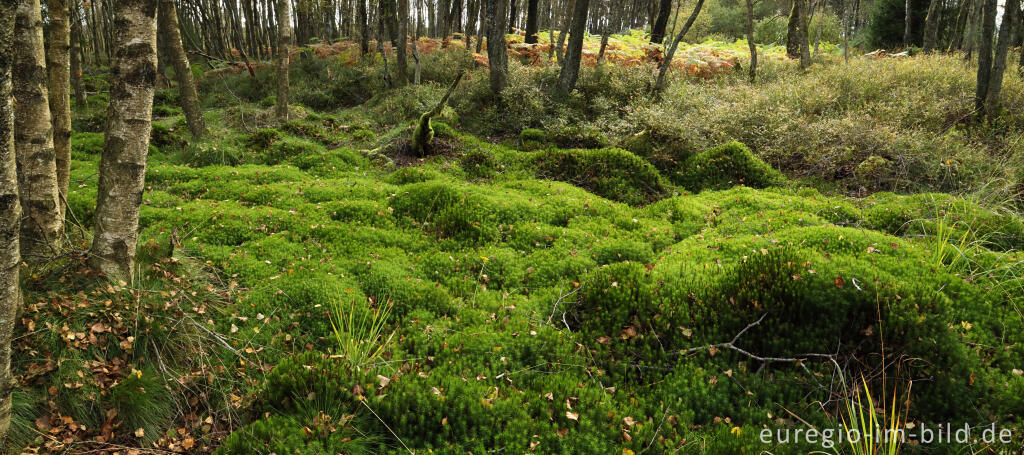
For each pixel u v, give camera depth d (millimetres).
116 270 4566
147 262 5113
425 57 18531
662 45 19578
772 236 6578
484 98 15102
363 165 11047
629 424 3865
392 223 7656
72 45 15164
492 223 7551
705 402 4117
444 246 7031
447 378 4156
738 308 4746
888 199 8180
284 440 3518
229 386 4234
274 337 4879
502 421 3832
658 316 4824
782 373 4262
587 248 6887
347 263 6234
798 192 9000
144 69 4285
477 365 4488
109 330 4129
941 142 9523
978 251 5777
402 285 5773
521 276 6215
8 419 2826
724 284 5043
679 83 14680
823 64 17328
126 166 4418
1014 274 5094
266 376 4199
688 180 10039
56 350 3869
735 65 16922
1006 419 3727
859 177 9219
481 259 6559
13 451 3268
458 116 14211
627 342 4797
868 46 23844
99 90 19969
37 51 4312
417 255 6715
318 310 5230
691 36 32969
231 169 10133
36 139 4391
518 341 4805
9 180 2529
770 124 11008
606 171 9969
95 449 3484
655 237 7238
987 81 10383
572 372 4453
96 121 14023
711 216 7836
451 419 3779
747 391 4156
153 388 3924
